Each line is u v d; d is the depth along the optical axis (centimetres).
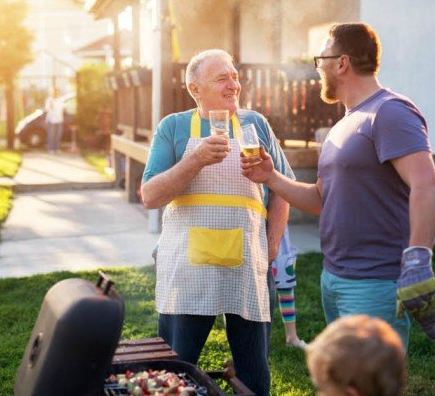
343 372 180
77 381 232
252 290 338
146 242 937
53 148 2238
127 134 1341
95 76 2347
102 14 1589
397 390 180
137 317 607
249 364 349
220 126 313
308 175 990
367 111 305
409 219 303
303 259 800
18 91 2855
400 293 281
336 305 328
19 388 255
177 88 990
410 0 917
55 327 234
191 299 336
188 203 338
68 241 945
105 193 1409
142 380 258
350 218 310
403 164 291
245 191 339
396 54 939
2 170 1630
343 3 1077
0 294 686
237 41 1378
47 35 4125
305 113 991
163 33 970
